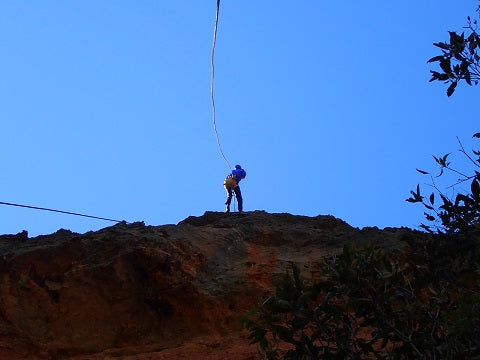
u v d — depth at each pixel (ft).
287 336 30.91
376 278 30.99
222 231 60.44
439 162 31.78
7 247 56.29
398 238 54.24
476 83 31.55
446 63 31.73
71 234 58.70
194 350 46.96
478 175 31.63
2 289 50.01
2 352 47.29
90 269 51.16
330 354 30.86
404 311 30.91
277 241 60.75
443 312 30.58
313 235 61.26
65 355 48.26
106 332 49.44
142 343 49.16
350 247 31.30
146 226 59.67
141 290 50.85
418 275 32.24
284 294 30.73
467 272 31.71
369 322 31.14
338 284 31.22
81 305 50.03
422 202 32.35
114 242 52.95
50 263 52.19
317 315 30.78
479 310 28.22
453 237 32.07
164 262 51.39
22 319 49.06
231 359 43.98
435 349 29.89
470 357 28.53
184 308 50.16
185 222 70.44
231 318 50.29
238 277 52.70
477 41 31.45
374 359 34.86
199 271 53.93
